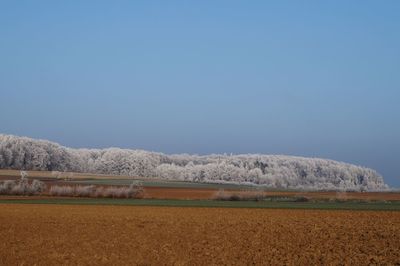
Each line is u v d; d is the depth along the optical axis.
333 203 69.56
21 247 33.62
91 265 28.58
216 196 75.00
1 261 29.12
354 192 101.12
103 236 38.44
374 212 55.28
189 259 30.23
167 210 56.09
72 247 33.88
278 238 38.00
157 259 30.27
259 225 44.66
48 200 68.06
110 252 32.28
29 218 47.97
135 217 49.44
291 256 31.34
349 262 29.47
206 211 55.47
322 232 40.81
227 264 28.92
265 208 59.44
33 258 30.14
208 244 35.34
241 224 45.28
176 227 43.31
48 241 36.06
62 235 38.75
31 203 62.81
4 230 40.84
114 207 58.78
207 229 42.28
